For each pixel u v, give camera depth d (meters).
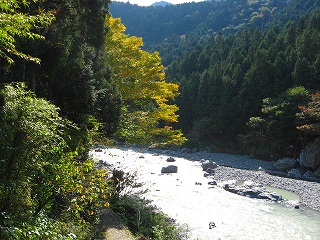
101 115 13.63
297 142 38.50
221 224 15.39
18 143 4.99
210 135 50.88
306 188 24.31
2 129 4.81
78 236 6.70
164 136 18.73
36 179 5.62
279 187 24.94
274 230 14.96
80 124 10.28
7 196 4.72
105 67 15.23
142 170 27.72
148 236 10.32
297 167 34.03
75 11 12.34
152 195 19.84
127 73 17.03
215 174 29.19
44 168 5.73
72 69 11.38
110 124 14.10
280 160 34.72
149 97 17.27
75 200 7.13
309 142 36.19
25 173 5.14
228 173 29.78
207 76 53.66
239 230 14.75
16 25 4.59
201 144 50.16
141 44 17.97
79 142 8.44
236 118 47.28
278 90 43.84
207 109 51.94
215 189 22.88
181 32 157.50
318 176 30.34
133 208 12.12
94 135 10.26
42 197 5.61
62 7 10.78
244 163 37.94
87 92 11.87
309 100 37.19
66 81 11.41
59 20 10.55
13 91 5.20
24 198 5.04
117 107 14.44
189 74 67.50
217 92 51.25
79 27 13.16
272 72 45.19
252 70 46.50
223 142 49.16
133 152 38.12
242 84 48.09
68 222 6.98
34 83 10.41
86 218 8.95
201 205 18.45
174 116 17.44
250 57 55.34
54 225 5.45
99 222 9.57
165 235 10.79
